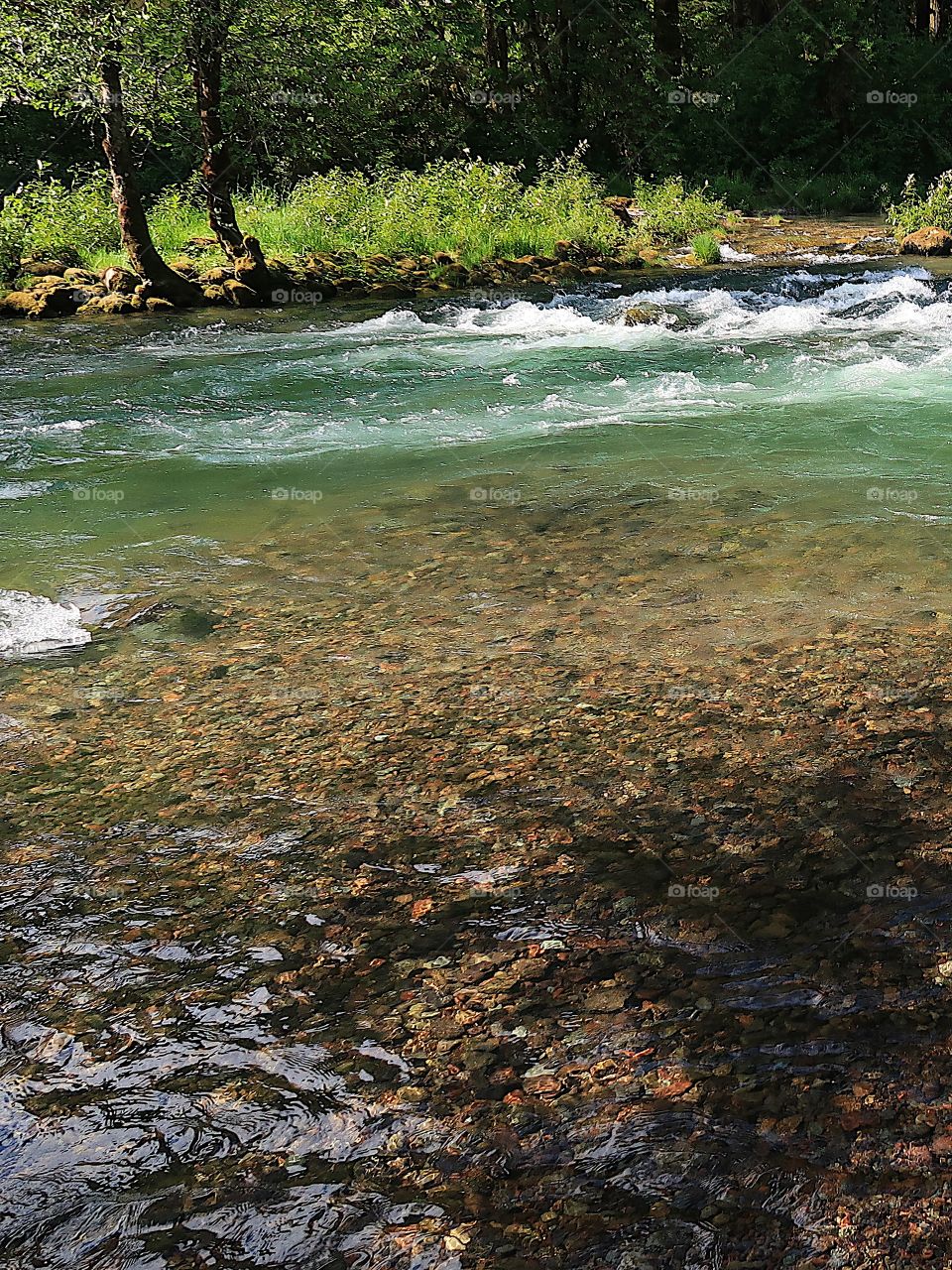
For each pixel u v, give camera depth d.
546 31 31.31
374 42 21.22
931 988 2.74
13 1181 2.30
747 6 34.31
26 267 17.66
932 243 19.41
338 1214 2.21
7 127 25.97
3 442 8.73
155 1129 2.42
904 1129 2.33
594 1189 2.23
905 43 33.69
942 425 8.28
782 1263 2.07
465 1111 2.44
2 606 5.44
